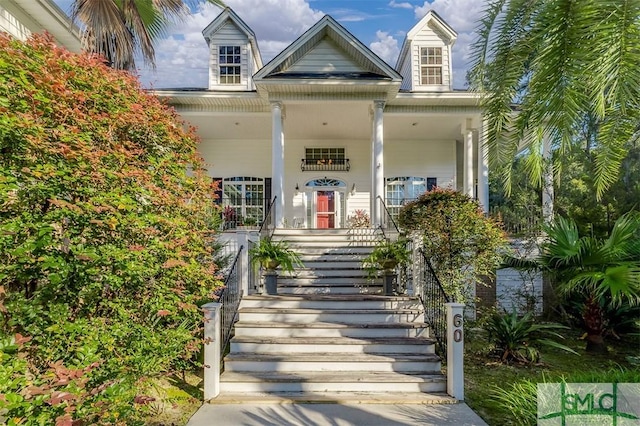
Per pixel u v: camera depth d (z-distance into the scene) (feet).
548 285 26.23
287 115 35.04
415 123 37.19
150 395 13.00
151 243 13.06
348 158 43.19
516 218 39.09
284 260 20.93
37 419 7.88
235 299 18.89
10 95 10.80
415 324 17.51
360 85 30.09
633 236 19.67
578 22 8.85
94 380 10.19
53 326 9.81
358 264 24.94
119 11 25.02
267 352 16.49
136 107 14.58
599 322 20.90
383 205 30.25
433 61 36.27
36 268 10.14
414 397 14.25
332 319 18.16
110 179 12.23
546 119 10.69
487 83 12.46
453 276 21.40
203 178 17.89
